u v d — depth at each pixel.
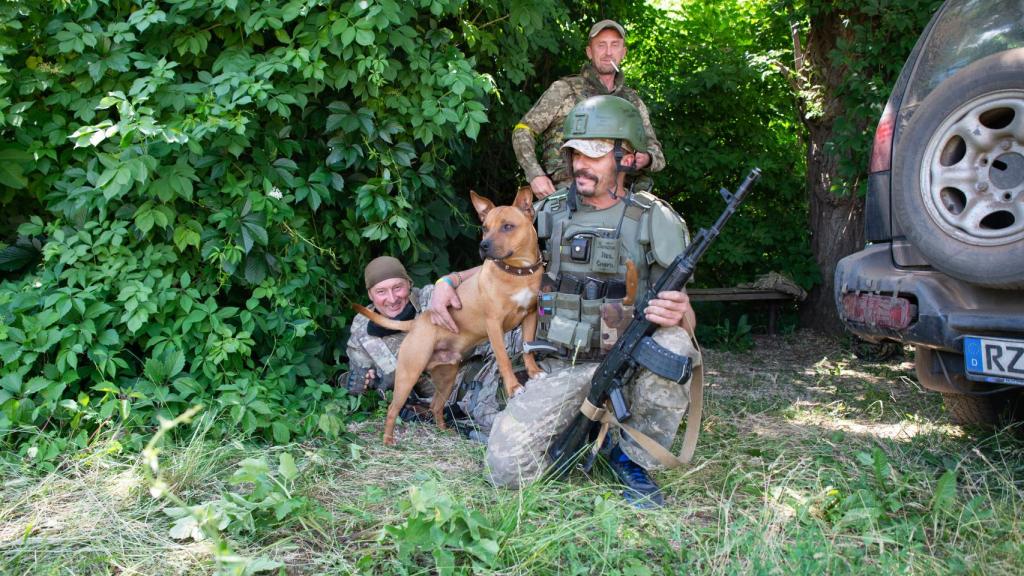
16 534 2.37
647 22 8.48
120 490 2.66
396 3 3.65
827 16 7.05
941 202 2.87
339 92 4.11
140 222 3.40
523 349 3.24
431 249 4.72
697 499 2.86
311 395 3.75
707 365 5.80
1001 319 2.77
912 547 2.31
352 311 4.37
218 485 2.79
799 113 7.61
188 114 3.49
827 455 3.28
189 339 3.46
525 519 2.52
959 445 3.44
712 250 7.98
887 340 3.37
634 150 3.03
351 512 2.65
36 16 3.52
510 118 6.13
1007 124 2.76
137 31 3.66
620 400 2.76
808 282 7.34
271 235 3.83
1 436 2.93
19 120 3.47
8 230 4.00
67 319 3.28
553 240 3.11
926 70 3.33
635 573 2.18
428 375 4.05
